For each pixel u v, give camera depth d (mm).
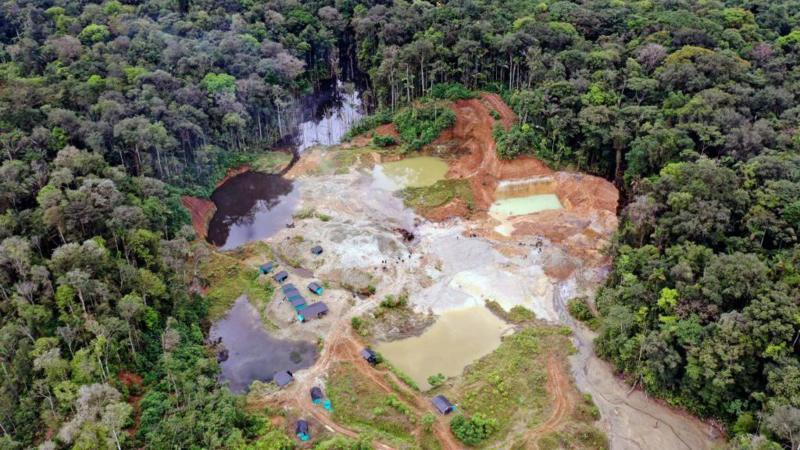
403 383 80000
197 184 126938
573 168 127000
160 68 139625
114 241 87500
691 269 79062
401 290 97812
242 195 129250
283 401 77000
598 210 113750
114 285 81000
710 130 108500
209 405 70188
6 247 74875
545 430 72188
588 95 127562
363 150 143250
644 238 95000
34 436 65375
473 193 124000
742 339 68812
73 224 83438
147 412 69812
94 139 105875
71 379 68812
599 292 94438
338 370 82000
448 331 90688
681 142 109188
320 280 100750
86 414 62938
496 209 121250
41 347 69062
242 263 105125
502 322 92500
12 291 75312
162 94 129500
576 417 74312
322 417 74375
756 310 69375
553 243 108250
